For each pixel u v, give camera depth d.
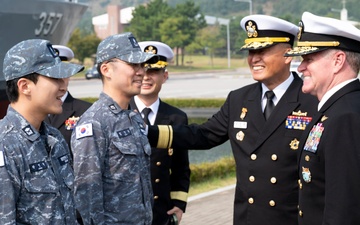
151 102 5.57
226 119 5.20
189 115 25.52
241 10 154.88
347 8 126.75
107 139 4.28
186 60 94.44
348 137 3.65
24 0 8.55
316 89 4.01
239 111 5.09
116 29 98.69
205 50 102.38
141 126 4.52
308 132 4.03
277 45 4.86
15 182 3.41
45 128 3.68
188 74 67.25
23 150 3.47
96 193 4.16
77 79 54.88
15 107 3.58
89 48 69.56
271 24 4.86
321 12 133.00
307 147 3.96
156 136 5.20
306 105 4.85
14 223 3.37
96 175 4.17
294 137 4.81
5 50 8.46
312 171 3.91
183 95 34.91
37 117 3.58
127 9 98.56
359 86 3.92
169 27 81.19
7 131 3.48
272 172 4.85
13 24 8.52
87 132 4.21
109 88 4.42
